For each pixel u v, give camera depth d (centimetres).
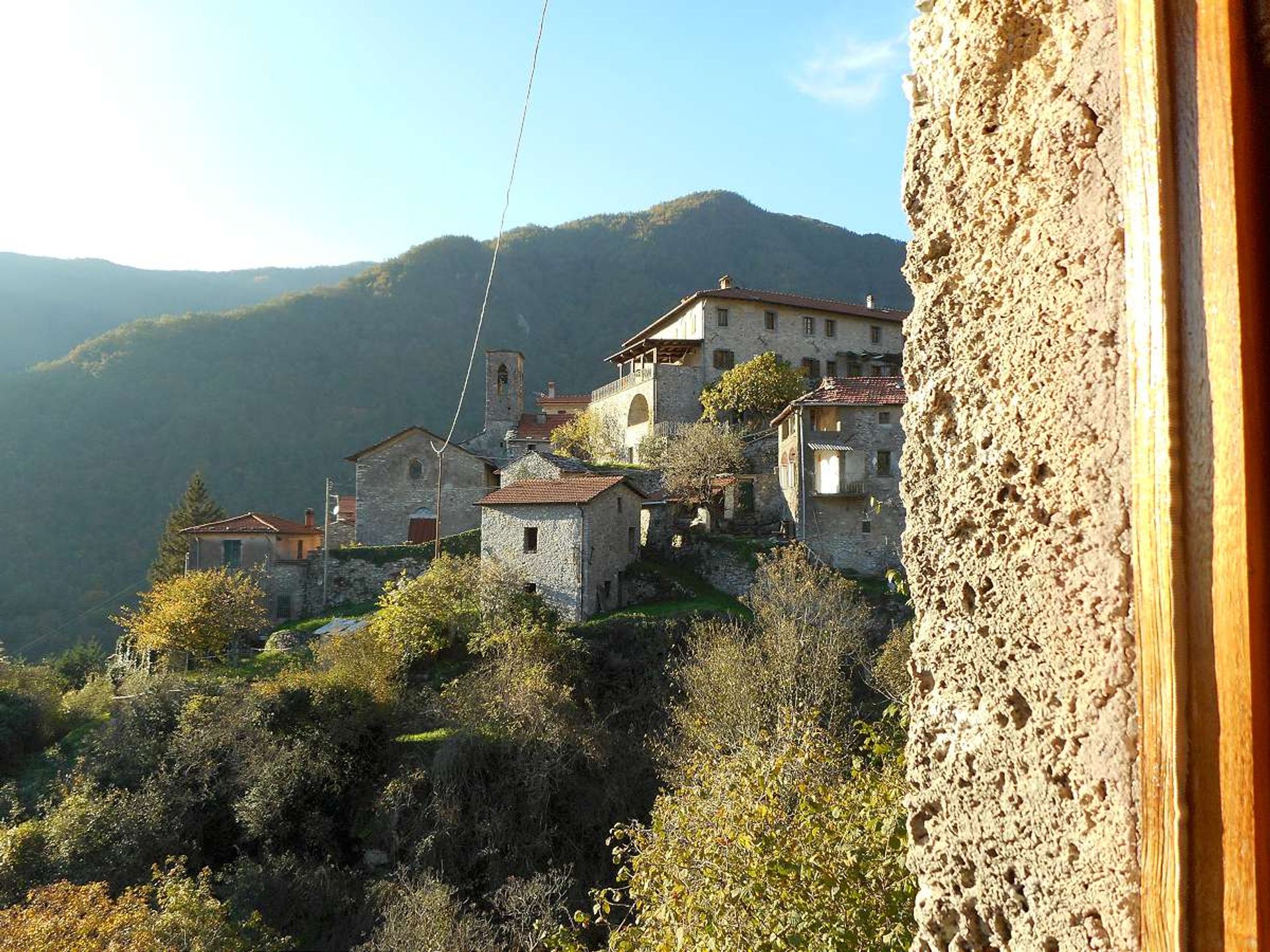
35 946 1071
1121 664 123
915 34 219
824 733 636
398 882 1541
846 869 400
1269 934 90
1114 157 132
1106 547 128
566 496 2367
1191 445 103
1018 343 159
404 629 2191
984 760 163
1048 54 157
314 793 1745
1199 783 99
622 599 2591
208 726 1805
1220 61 101
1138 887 116
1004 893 154
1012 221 165
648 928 511
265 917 1509
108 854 1500
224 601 2509
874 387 2770
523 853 1627
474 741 1728
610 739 1844
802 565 2053
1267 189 98
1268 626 93
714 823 500
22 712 2020
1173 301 107
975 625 169
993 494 164
